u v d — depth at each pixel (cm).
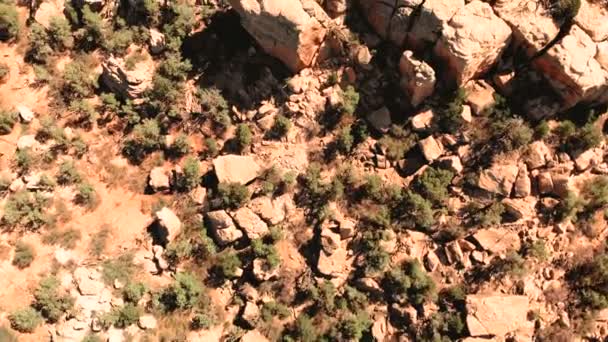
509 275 3344
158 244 3656
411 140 3550
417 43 3359
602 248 3334
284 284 3547
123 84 3772
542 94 3372
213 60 3794
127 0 3878
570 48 3150
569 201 3266
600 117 3394
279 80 3688
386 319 3447
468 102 3438
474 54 3175
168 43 3769
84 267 3566
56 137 3747
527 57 3309
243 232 3578
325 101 3625
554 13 3212
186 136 3766
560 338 3259
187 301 3494
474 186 3434
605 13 3225
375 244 3456
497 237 3372
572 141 3356
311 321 3494
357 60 3538
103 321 3409
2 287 3491
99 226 3678
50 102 3888
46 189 3694
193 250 3628
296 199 3612
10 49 3991
